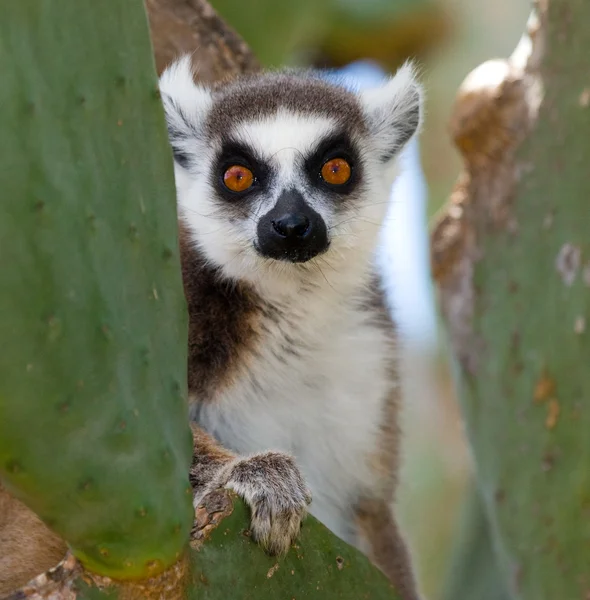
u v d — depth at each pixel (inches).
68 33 182.4
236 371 366.0
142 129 196.9
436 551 542.0
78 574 192.9
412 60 483.5
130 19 195.3
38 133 174.4
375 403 385.7
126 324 188.4
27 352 170.9
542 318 304.7
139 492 187.9
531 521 303.3
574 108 302.7
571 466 291.7
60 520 183.2
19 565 271.1
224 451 324.2
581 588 290.5
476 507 403.5
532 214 315.6
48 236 174.1
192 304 373.1
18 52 173.9
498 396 319.0
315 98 431.2
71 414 177.2
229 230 392.8
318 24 548.1
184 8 431.2
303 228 379.2
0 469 174.4
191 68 432.1
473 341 335.6
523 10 577.9
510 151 335.0
